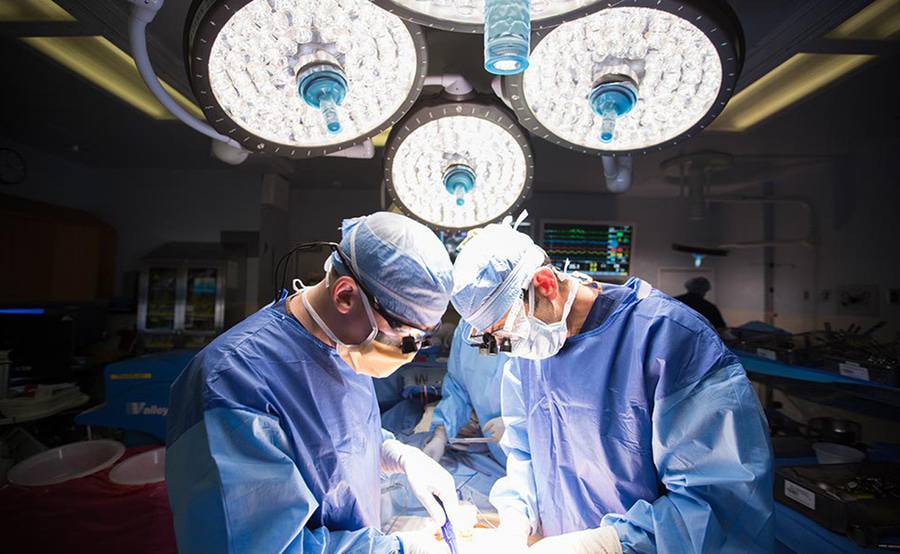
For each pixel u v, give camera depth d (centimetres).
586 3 48
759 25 120
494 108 80
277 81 66
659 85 68
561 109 72
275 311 93
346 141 75
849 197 285
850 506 108
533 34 57
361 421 95
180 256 312
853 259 285
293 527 71
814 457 157
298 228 370
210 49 56
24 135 264
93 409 178
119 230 332
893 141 256
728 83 64
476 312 90
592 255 384
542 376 105
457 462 153
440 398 191
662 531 78
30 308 277
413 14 50
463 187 85
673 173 303
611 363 95
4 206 264
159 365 179
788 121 223
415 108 81
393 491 131
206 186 332
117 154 300
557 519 106
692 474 80
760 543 75
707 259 399
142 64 72
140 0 64
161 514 131
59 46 160
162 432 177
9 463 162
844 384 167
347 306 81
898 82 179
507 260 89
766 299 351
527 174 90
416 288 81
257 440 74
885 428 228
